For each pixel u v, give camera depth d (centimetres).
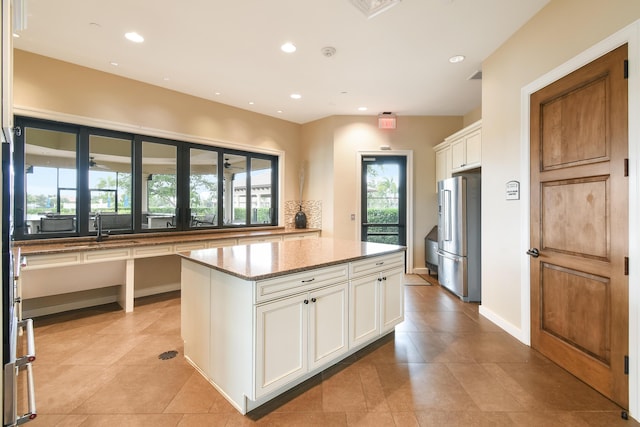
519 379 213
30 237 326
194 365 229
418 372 223
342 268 228
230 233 478
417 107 488
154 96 396
